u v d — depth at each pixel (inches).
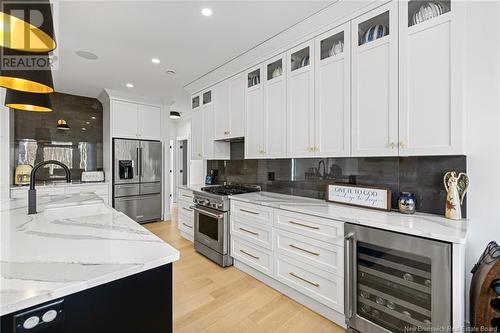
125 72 129.7
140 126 179.5
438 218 63.1
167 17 80.5
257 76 109.7
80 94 174.9
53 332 27.7
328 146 81.7
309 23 82.8
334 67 79.8
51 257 35.7
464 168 62.7
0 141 121.6
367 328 62.6
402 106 64.4
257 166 127.2
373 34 71.4
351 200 81.5
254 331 67.7
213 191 120.5
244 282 95.3
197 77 136.6
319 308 75.6
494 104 57.7
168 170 196.5
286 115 95.6
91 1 71.6
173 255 37.2
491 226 58.5
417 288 54.5
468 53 60.3
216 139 133.6
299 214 78.5
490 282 45.5
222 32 90.0
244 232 101.3
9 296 25.1
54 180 166.6
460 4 55.5
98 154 186.9
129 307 34.2
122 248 39.6
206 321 71.8
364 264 63.7
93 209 72.1
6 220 58.1
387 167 77.9
